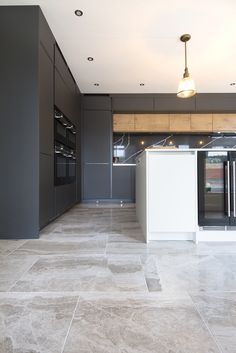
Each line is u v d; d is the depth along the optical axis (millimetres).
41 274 1543
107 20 2760
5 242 2283
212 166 2295
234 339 940
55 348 890
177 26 2891
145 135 5828
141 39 3160
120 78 4461
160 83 4699
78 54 3533
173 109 5219
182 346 900
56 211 3166
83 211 4113
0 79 2424
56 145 3158
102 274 1543
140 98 5223
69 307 1163
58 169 3262
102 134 5227
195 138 5840
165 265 1694
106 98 5223
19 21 2439
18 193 2430
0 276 1514
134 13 2652
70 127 4027
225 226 2318
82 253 1955
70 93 4137
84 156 5215
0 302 1208
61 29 2910
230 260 1791
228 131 5430
